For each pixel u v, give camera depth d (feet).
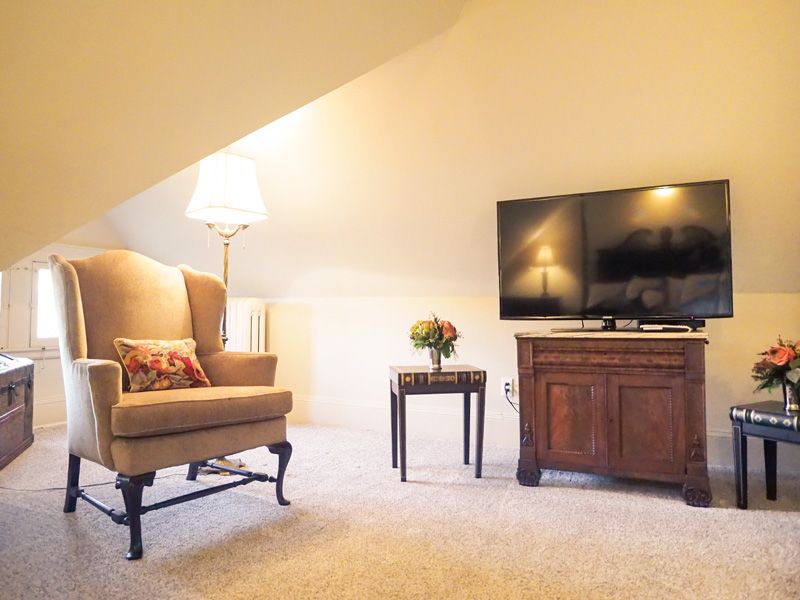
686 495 7.80
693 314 8.70
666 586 5.33
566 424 8.73
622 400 8.42
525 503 7.84
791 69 7.59
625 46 7.93
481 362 12.03
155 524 7.02
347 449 11.14
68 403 7.30
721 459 9.93
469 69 8.67
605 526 6.93
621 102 8.54
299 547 6.30
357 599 5.11
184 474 9.34
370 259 12.49
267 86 6.46
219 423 7.00
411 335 9.81
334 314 13.85
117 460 6.18
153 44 5.18
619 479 9.12
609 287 9.23
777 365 7.57
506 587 5.32
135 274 8.59
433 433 12.40
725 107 8.18
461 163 10.03
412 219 11.28
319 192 11.43
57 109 5.32
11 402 10.05
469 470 9.62
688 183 8.73
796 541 6.43
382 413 13.20
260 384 8.56
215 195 8.39
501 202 9.95
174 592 5.26
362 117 9.75
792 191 8.63
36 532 6.73
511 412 11.74
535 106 8.91
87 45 4.84
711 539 6.50
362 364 13.47
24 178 5.90
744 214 9.09
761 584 5.36
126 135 6.04
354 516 7.32
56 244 13.50
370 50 6.96
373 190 11.00
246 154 11.05
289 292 14.38
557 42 8.09
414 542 6.43
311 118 9.98
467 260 11.62
